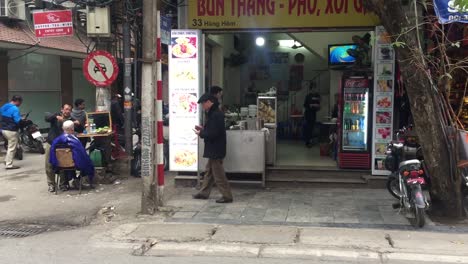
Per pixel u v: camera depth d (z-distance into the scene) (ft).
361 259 17.38
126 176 32.40
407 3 21.02
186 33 28.30
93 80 30.63
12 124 36.65
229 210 23.71
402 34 19.89
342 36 40.01
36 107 55.83
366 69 28.81
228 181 26.81
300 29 27.73
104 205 25.32
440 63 21.08
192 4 28.09
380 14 20.68
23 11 47.34
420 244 18.53
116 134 32.89
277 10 27.68
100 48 33.37
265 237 19.54
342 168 28.91
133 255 18.11
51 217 23.35
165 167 34.14
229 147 27.89
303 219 22.12
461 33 26.27
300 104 46.39
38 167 37.45
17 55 51.60
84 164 27.91
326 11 27.27
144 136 22.86
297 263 17.07
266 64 46.42
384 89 27.37
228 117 32.89
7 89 50.03
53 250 18.72
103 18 31.91
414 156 24.71
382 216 22.48
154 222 21.88
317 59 45.83
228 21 28.09
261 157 27.78
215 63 36.55
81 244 19.44
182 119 28.68
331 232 20.02
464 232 19.97
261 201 25.43
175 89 28.60
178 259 17.61
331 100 40.40
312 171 29.12
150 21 22.27
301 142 41.60
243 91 46.01
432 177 21.59
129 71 32.89
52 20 32.32
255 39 43.62
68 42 53.83
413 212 21.02
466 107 27.78
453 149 21.26
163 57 39.88
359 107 28.73
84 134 30.48
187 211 23.59
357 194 26.71
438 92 21.08
